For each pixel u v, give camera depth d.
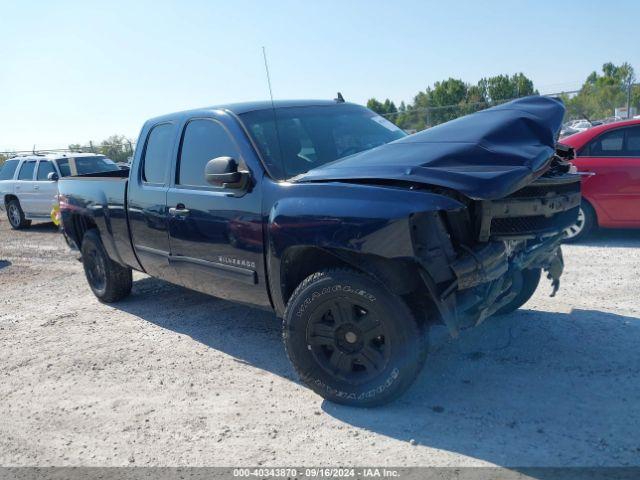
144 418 3.81
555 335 4.55
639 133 7.45
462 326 3.45
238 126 4.47
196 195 4.63
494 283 3.54
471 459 3.04
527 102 4.09
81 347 5.25
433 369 4.12
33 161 14.20
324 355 3.75
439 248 3.25
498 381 3.88
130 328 5.70
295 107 4.94
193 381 4.33
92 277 6.79
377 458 3.13
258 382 4.23
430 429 3.37
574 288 5.83
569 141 7.79
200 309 6.15
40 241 12.28
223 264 4.46
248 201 4.15
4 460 3.44
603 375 3.86
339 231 3.45
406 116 18.69
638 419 3.30
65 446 3.54
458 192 3.19
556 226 3.92
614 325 4.70
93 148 24.22
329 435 3.40
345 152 4.62
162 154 5.22
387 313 3.42
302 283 3.75
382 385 3.51
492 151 3.46
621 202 7.47
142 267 5.73
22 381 4.58
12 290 7.73
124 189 5.64
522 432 3.26
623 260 6.80
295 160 4.32
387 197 3.32
